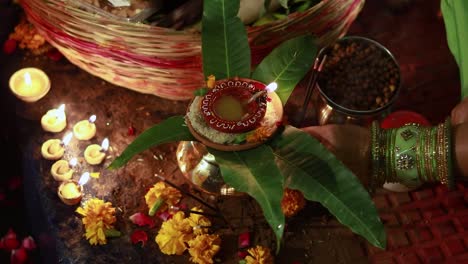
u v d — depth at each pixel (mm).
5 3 1055
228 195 855
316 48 776
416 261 864
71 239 886
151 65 876
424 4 1080
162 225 867
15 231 1054
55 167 925
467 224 887
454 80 1013
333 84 910
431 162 748
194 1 912
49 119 963
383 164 771
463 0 859
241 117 742
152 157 938
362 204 712
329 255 871
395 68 918
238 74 782
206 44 778
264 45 877
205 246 850
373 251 872
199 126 739
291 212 865
